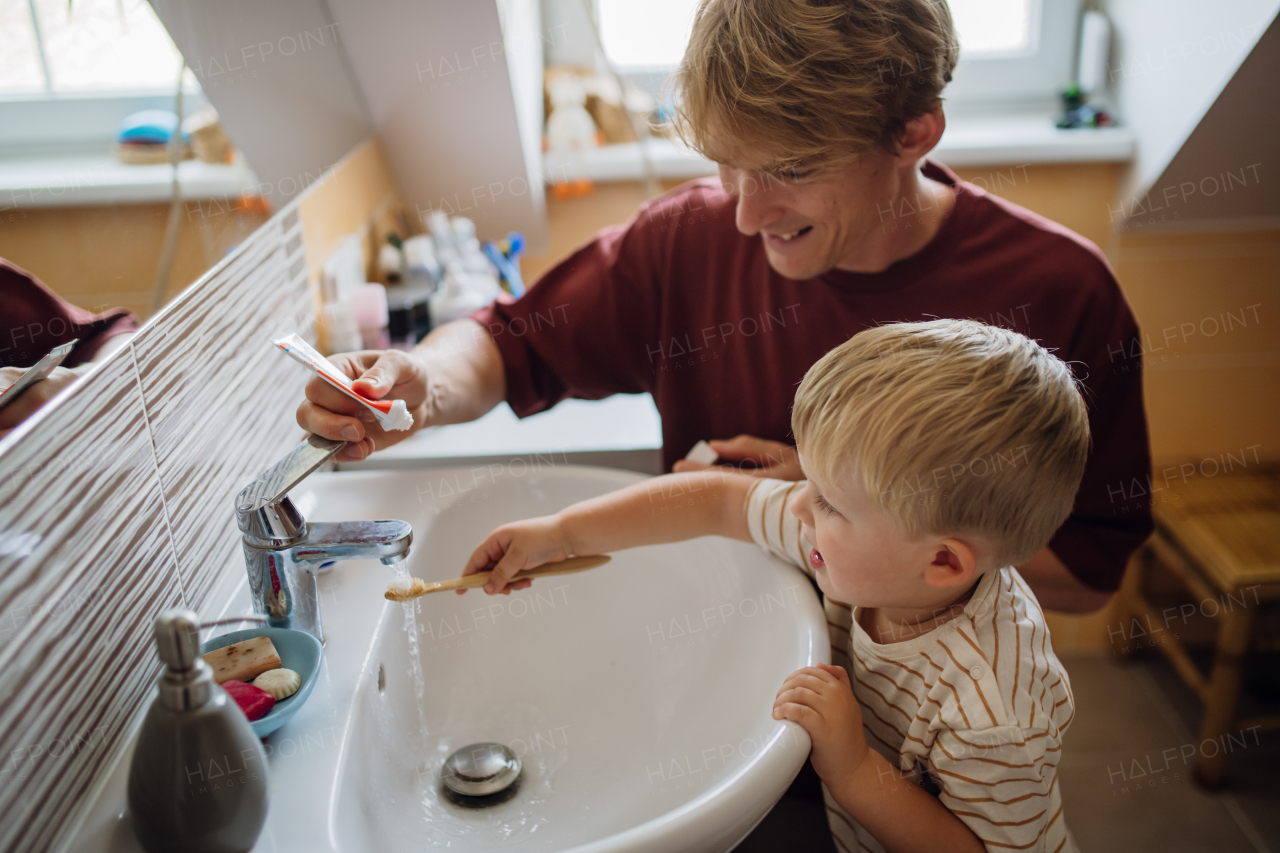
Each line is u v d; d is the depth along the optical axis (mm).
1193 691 2064
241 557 875
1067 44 1853
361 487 992
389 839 669
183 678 519
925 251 988
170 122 811
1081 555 997
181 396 749
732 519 892
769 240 931
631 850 553
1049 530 723
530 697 889
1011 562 731
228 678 633
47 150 647
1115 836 1731
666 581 967
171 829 524
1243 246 1819
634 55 1825
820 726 682
